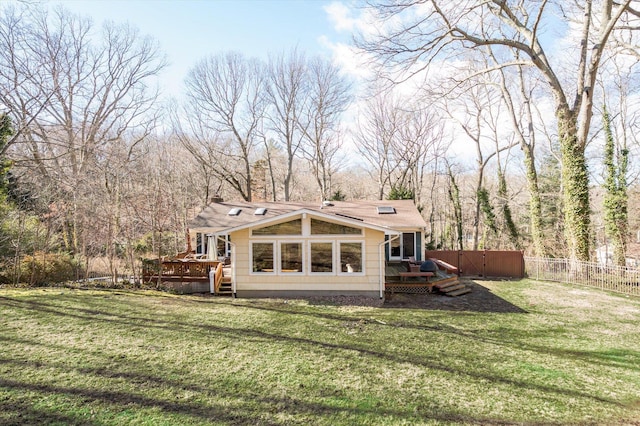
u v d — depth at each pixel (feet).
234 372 21.09
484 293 48.88
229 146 110.63
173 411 16.48
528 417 16.90
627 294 47.93
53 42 71.67
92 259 56.75
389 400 18.24
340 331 29.94
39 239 49.83
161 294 43.42
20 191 53.83
